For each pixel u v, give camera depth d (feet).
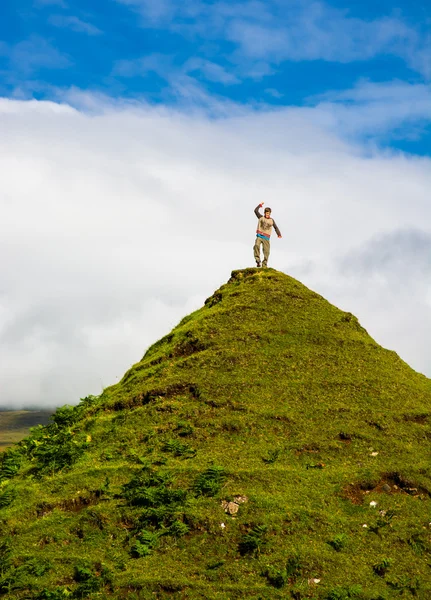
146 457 74.18
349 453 73.72
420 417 81.92
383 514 64.23
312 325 100.42
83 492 68.69
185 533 61.46
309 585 55.26
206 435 77.30
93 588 55.52
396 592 54.85
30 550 61.41
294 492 66.18
